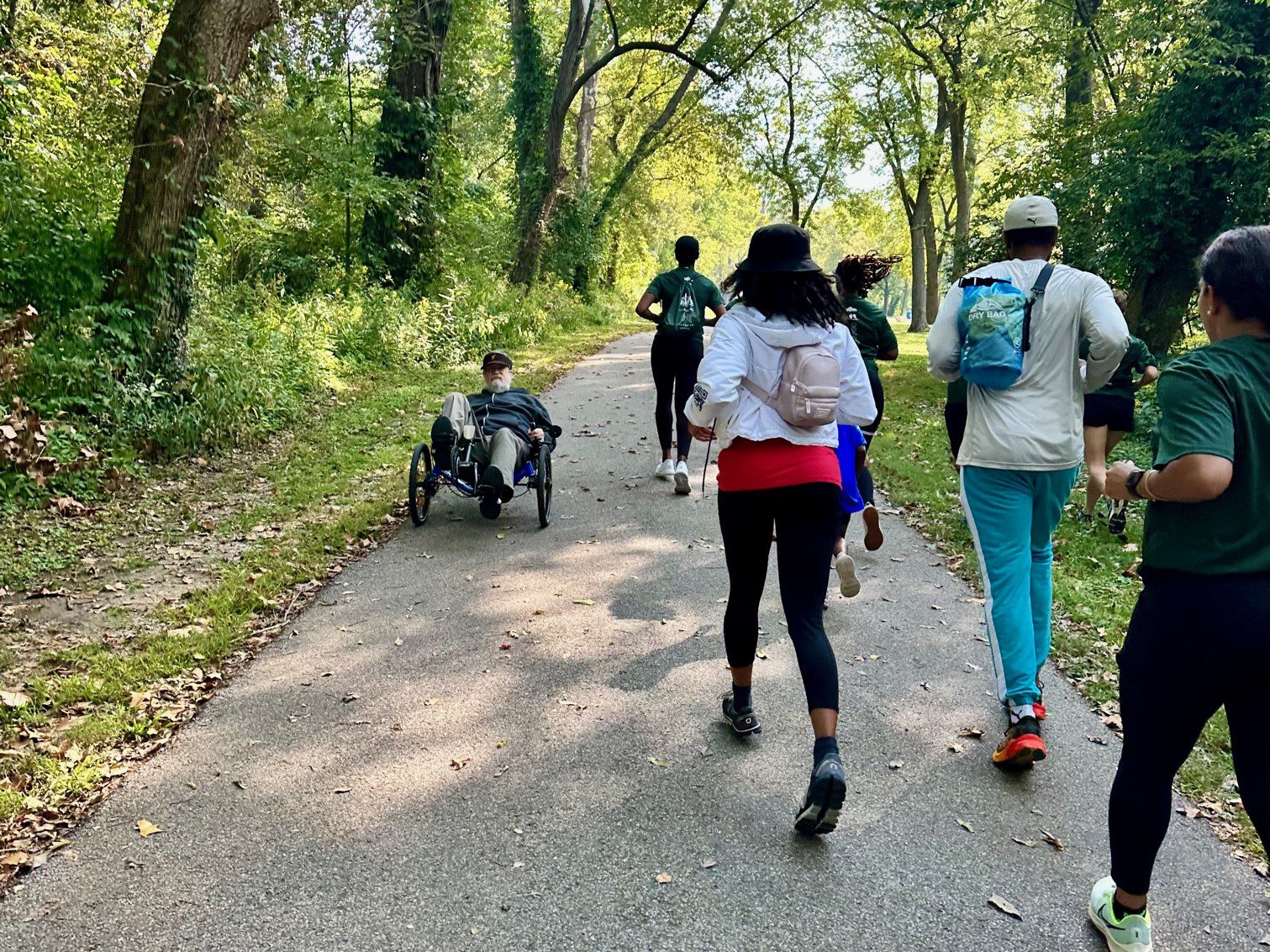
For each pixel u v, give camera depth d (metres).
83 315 8.71
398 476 8.50
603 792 3.46
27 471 6.92
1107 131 13.95
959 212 31.12
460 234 21.56
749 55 28.64
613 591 5.68
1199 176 12.52
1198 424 2.25
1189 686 2.35
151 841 3.16
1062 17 15.49
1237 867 3.08
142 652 4.68
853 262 5.86
